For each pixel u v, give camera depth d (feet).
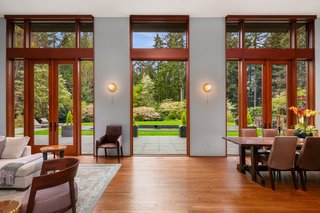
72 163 8.95
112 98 19.34
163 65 28.99
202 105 19.31
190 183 12.45
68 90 19.57
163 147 24.17
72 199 7.84
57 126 19.60
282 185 12.26
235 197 10.59
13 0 16.38
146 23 20.10
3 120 19.29
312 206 9.68
